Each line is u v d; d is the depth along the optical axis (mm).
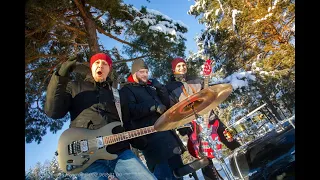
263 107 3021
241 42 5672
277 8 5254
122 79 5074
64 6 4875
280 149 2158
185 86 3146
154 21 5492
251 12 5457
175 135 2900
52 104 2023
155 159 2738
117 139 2129
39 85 5891
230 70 5766
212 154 2625
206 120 2729
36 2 4344
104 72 2266
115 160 2119
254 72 4758
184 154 3684
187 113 2311
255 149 2322
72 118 2152
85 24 5305
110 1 5188
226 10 5863
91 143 2055
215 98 2275
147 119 2799
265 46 5508
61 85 2020
